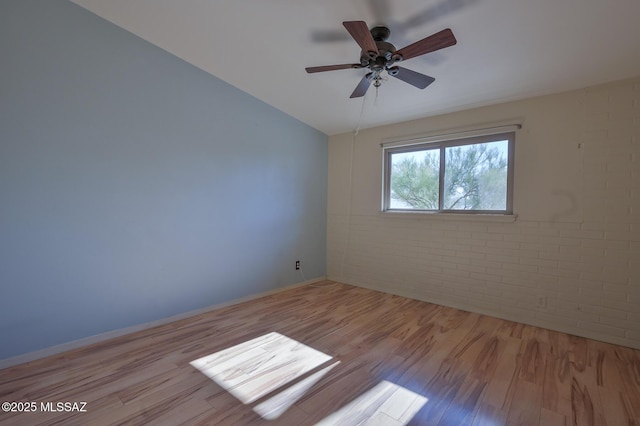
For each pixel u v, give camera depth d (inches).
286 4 86.0
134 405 68.6
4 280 83.3
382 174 160.9
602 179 102.0
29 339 87.3
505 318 122.1
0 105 81.4
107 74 100.0
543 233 113.3
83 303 96.9
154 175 112.0
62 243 92.5
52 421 63.2
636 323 96.9
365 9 82.7
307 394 73.0
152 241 112.0
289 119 161.6
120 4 93.0
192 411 66.7
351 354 92.6
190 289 123.3
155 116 111.7
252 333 107.7
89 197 97.3
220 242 133.0
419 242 147.0
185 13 95.1
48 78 88.7
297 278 169.5
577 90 106.4
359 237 171.2
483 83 110.7
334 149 182.7
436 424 63.4
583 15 75.4
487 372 82.8
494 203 126.6
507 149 123.0
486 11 77.9
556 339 103.6
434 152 144.3
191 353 92.7
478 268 129.0
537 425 63.1
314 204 177.9
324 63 113.6
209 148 128.0
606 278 101.7
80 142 95.0
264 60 116.3
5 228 83.2
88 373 81.4
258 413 66.3
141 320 109.7
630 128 97.5
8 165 83.1
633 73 95.4
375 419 64.7
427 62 101.1
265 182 150.8
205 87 126.0
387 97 129.6
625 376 80.8
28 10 85.3
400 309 133.6
